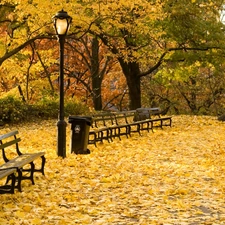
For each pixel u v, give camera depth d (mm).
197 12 24375
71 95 41188
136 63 28766
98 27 22234
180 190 9719
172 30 24594
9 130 20234
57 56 36562
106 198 9195
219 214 8242
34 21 20438
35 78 32281
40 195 9242
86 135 14656
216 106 42844
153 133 19391
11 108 22719
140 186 10375
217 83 41656
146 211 8320
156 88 43031
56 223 7422
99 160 13336
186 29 24922
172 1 24438
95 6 19312
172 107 43719
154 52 26703
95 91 36250
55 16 13875
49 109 24797
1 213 7793
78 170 11914
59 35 13938
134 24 22078
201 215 8148
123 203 8852
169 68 30359
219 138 18234
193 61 25750
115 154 14484
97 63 35969
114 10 20125
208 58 25734
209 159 13914
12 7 23125
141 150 15289
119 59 28359
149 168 12328
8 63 28688
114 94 43125
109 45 25141
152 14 21391
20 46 21703
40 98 28875
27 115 23734
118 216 7980
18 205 8438
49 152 14531
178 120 23484
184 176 11469
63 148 13828
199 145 16594
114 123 22875
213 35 24875
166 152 15078
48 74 31672
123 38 25344
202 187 10297
